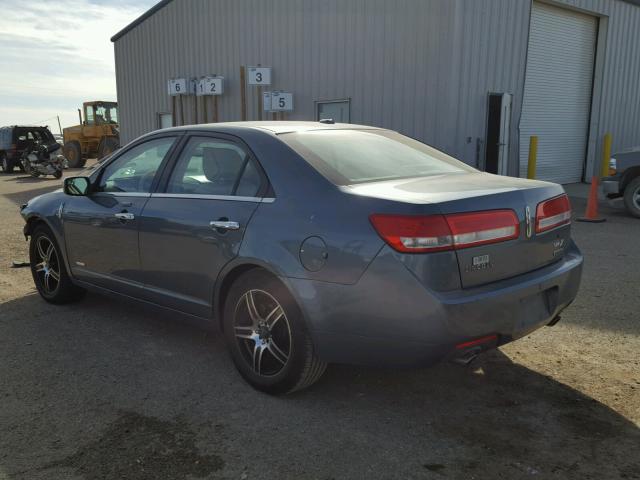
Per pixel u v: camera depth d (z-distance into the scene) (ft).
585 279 19.04
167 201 12.66
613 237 26.58
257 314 11.02
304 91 45.24
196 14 52.75
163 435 9.65
